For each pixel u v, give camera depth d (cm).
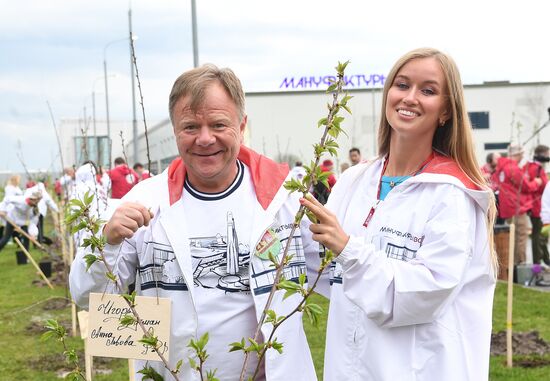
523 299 916
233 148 245
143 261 254
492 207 245
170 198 253
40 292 1065
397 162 264
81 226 204
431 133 258
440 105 253
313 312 198
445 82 252
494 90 2719
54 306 938
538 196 1107
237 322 250
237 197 255
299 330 259
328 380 262
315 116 2527
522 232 1096
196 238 251
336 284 264
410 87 254
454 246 233
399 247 246
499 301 905
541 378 581
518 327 761
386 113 262
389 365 241
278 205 255
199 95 237
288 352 254
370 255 230
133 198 258
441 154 261
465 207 240
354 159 1593
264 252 252
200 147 240
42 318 873
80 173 627
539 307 859
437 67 251
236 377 252
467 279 243
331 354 262
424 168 256
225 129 241
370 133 2370
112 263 233
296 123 2530
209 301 249
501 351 668
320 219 223
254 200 257
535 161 1123
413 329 241
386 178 266
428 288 229
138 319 208
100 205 443
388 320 236
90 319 233
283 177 262
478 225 246
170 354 251
